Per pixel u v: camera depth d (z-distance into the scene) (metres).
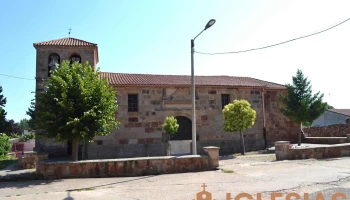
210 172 12.27
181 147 21.77
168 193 8.72
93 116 12.75
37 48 21.38
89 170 11.96
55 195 8.84
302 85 24.83
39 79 21.02
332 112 46.97
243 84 24.59
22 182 11.17
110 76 23.72
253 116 20.75
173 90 22.48
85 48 21.97
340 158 15.73
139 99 21.81
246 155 20.55
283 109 24.94
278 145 15.91
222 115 23.41
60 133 12.66
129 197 8.38
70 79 13.23
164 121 21.97
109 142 20.84
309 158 15.96
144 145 21.39
